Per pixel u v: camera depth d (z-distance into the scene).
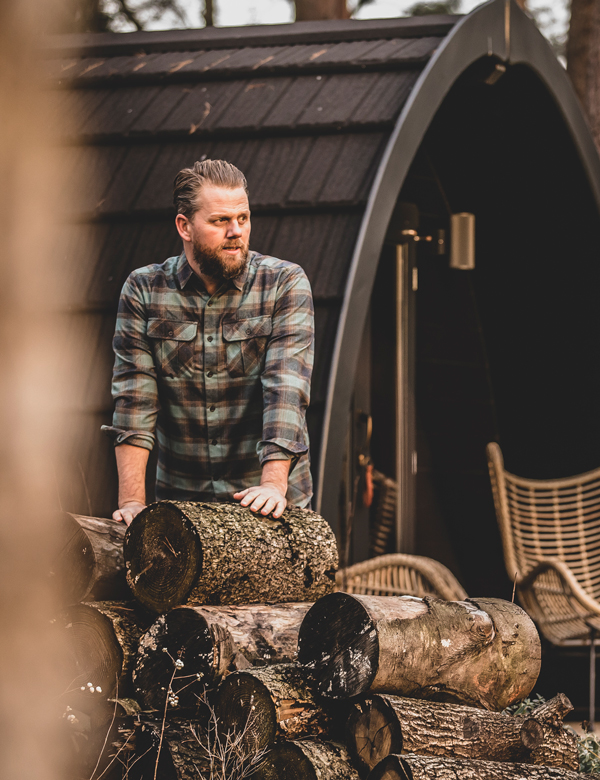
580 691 10.64
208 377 5.77
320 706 4.48
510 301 13.12
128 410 5.74
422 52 10.15
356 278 8.52
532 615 10.76
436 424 13.07
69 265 9.18
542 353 12.95
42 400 1.69
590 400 12.52
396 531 11.95
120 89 10.62
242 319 5.75
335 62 10.22
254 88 10.27
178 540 4.76
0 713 1.72
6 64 1.65
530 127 11.64
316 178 9.16
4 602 1.71
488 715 4.69
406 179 12.65
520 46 10.51
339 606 4.50
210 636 4.52
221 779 4.24
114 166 9.77
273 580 5.06
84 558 4.97
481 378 13.45
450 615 4.80
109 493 8.32
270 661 4.75
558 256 12.48
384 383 11.98
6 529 1.68
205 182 5.44
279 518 5.25
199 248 5.48
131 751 4.45
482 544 13.34
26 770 1.74
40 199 1.68
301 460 5.84
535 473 13.14
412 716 4.32
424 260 13.02
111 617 4.80
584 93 16.56
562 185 11.98
